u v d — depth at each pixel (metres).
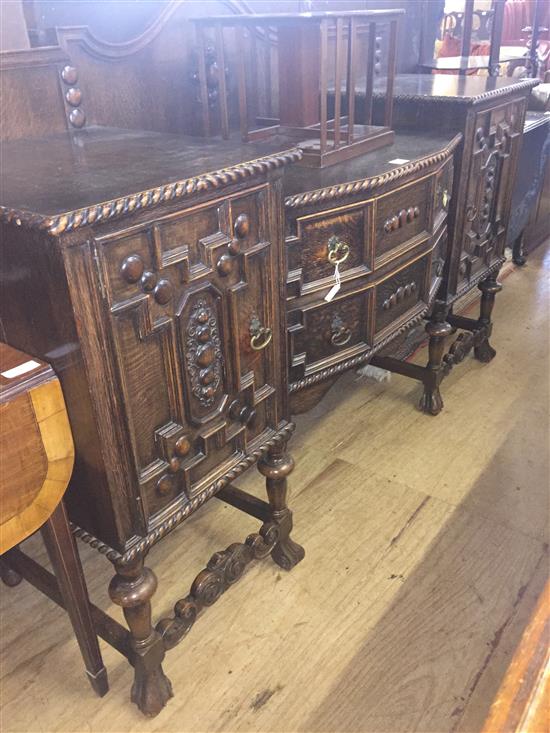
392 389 2.38
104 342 0.93
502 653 1.36
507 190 2.29
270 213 1.14
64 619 1.48
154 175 0.99
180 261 0.99
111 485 1.02
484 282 2.38
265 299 1.21
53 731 1.24
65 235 0.82
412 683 1.30
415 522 1.73
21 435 0.88
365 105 1.97
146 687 1.24
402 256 1.62
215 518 1.77
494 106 1.99
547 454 2.00
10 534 0.91
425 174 1.61
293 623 1.44
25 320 0.97
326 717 1.24
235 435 1.24
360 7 2.41
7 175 1.04
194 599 1.32
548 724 0.65
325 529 1.71
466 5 3.15
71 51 1.51
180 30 1.76
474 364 2.54
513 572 1.56
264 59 2.04
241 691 1.30
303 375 1.48
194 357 1.09
